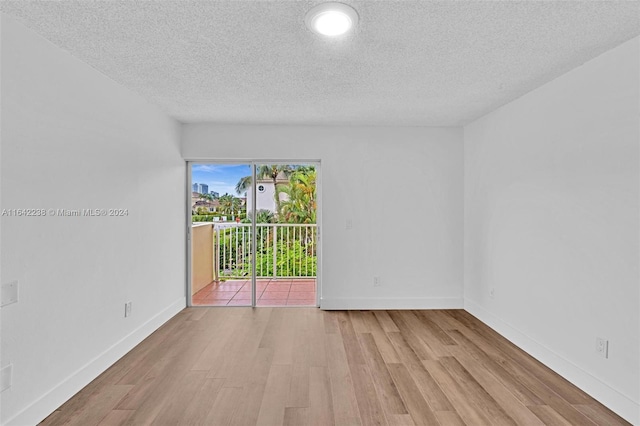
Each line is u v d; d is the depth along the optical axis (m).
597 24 1.93
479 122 3.92
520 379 2.55
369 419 2.06
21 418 1.93
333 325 3.70
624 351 2.11
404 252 4.33
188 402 2.23
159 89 3.02
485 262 3.79
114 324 2.82
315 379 2.53
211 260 5.14
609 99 2.22
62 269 2.25
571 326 2.53
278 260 5.12
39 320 2.06
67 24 1.95
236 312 4.14
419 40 2.14
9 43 1.86
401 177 4.32
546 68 2.54
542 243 2.85
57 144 2.21
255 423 2.02
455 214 4.34
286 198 4.85
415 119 4.00
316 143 4.28
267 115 3.84
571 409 2.17
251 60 2.44
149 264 3.42
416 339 3.31
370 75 2.70
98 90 2.61
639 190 2.03
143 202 3.30
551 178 2.75
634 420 2.03
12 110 1.89
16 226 1.92
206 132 4.22
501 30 2.01
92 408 2.17
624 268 2.11
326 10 1.79
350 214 4.30
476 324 3.75
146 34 2.07
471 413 2.12
